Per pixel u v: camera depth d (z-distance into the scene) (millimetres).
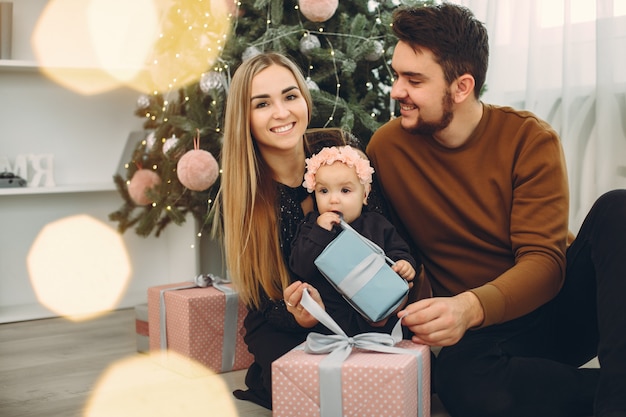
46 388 1976
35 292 3156
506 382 1516
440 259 1773
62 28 3146
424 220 1765
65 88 3160
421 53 1607
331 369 1392
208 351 2039
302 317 1591
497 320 1511
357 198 1625
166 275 3354
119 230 2891
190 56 2527
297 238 1646
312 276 1600
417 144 1746
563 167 1650
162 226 2814
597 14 2277
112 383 2004
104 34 3207
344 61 2426
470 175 1688
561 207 1618
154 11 3248
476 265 1726
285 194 1748
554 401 1508
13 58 3072
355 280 1498
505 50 2625
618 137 2293
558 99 2498
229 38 2463
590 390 1510
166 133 2721
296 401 1416
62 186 3010
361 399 1381
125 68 2949
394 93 1662
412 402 1418
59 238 3182
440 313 1448
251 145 1721
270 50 2457
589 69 2396
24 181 2959
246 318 1892
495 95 2631
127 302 3123
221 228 2549
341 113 2441
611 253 1449
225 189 1745
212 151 2562
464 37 1609
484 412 1527
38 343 2508
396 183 1776
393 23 1653
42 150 3137
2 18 2906
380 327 1579
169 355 2096
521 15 2594
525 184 1637
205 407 1773
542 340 1678
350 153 1616
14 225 3109
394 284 1506
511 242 1659
